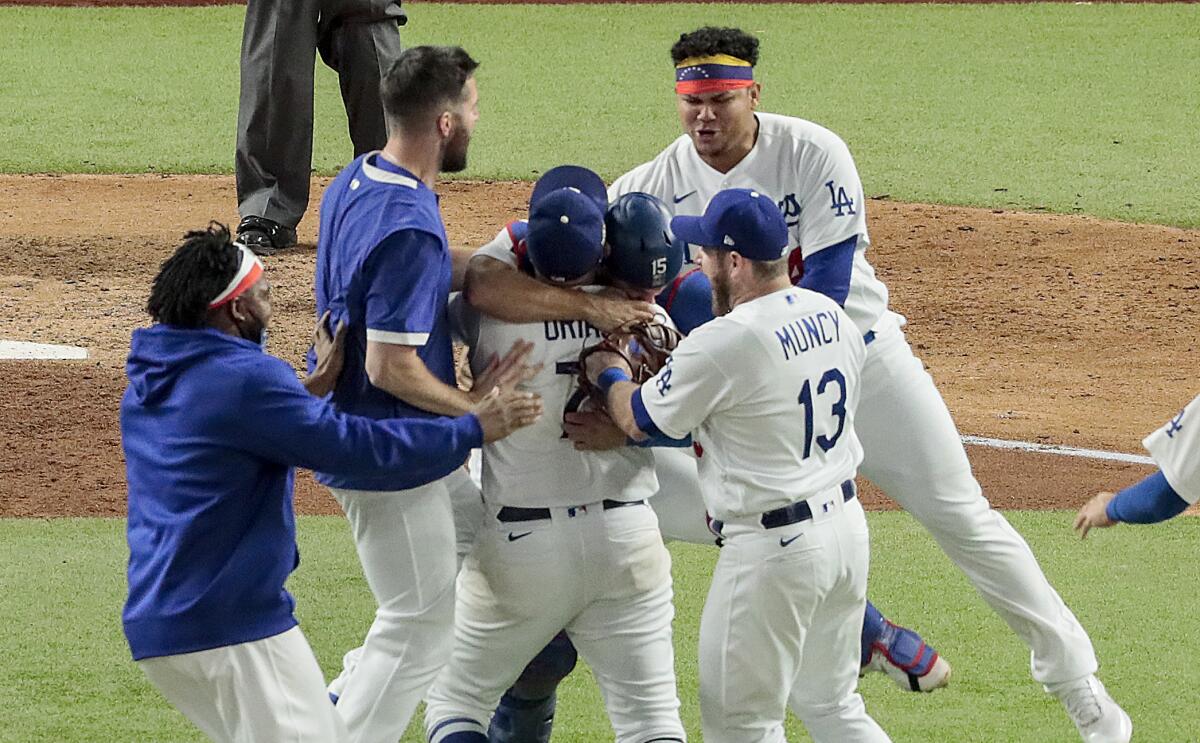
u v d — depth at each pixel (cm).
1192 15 9300
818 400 1775
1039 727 2202
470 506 1917
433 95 1730
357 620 2538
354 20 4919
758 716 1825
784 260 1795
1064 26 9088
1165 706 2244
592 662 1862
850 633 1867
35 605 2558
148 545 1591
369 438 1622
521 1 9806
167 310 1596
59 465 3294
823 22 9312
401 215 1708
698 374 1712
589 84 7819
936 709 2261
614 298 1811
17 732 2123
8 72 7862
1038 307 4584
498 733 2022
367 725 1792
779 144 2098
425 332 1711
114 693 2252
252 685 1591
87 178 5988
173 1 9531
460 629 1856
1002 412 3722
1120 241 5231
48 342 4053
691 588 2680
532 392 1773
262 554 1595
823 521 1780
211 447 1567
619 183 2227
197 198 5709
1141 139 6738
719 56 2044
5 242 5019
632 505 1819
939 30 9056
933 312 4534
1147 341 4300
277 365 1598
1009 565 2134
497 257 1831
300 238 5184
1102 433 3569
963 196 5869
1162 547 2880
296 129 4991
